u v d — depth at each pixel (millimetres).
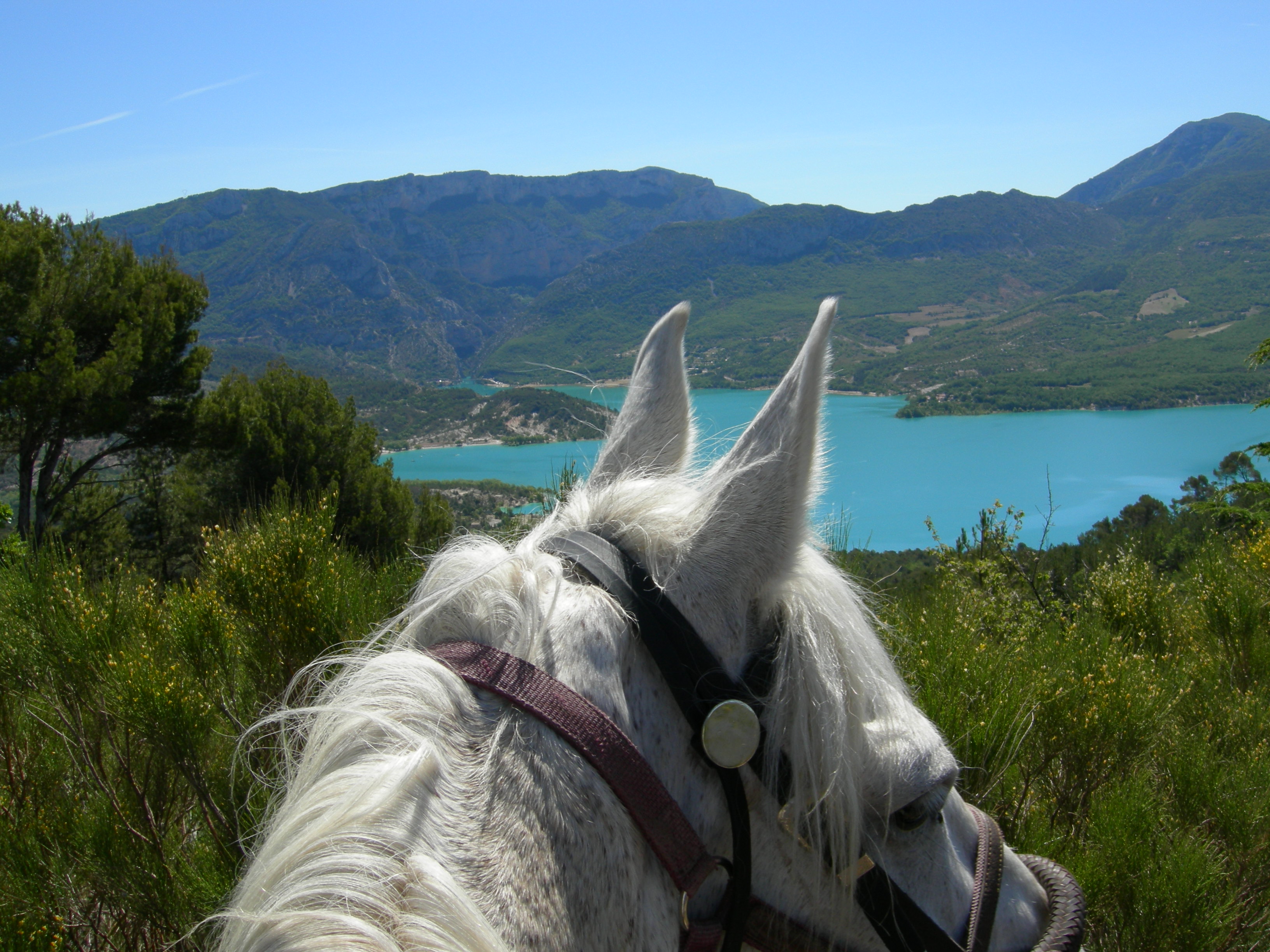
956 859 1062
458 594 908
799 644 898
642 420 1183
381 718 783
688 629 881
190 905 1773
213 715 2092
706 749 839
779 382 931
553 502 2041
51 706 2182
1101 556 4879
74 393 11680
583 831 765
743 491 912
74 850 1850
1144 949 2109
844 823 874
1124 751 2584
